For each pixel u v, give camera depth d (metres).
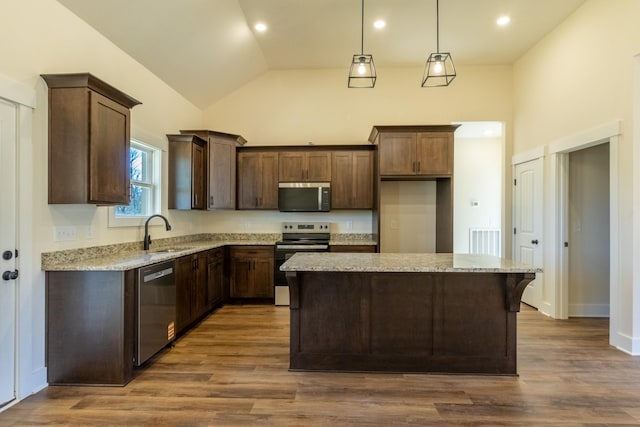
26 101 2.22
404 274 2.59
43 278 2.37
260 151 4.85
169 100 4.17
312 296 2.62
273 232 5.13
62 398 2.22
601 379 2.46
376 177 4.64
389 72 5.04
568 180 3.93
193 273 3.59
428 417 2.02
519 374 2.55
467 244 6.04
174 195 4.16
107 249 3.01
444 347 2.58
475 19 3.76
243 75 4.90
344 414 2.05
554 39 3.96
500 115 4.93
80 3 2.59
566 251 3.93
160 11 3.08
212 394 2.28
